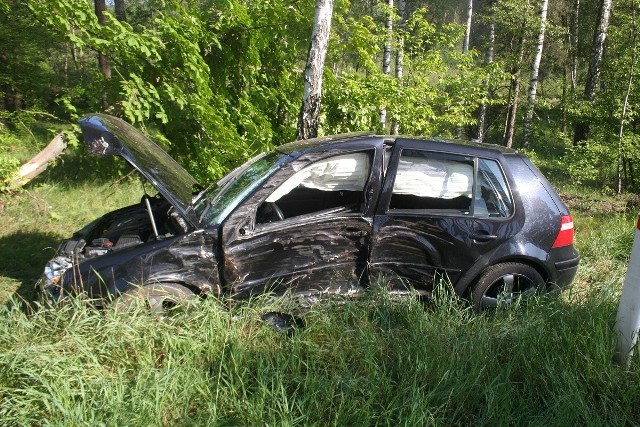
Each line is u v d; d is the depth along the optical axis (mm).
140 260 4285
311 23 9062
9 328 3801
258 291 4527
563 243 5094
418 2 26750
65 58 23406
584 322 4344
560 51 22469
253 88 9414
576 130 16766
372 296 4605
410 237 4785
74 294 4230
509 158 5094
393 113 10289
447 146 4949
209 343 3877
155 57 8500
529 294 4805
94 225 5312
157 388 3352
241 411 3361
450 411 3605
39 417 3236
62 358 3479
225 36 9180
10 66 14867
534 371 3906
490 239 4871
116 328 3822
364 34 9961
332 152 4715
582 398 3621
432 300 4770
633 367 3990
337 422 3346
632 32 13242
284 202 4742
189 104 8352
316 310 4336
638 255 4000
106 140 4383
